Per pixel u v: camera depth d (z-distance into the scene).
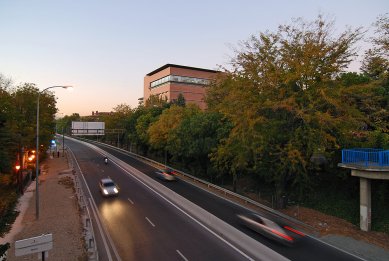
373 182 22.58
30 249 9.06
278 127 21.48
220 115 34.06
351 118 19.20
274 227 16.59
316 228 18.89
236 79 23.86
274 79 20.48
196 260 14.09
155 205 24.20
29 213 22.27
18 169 30.61
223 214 21.62
